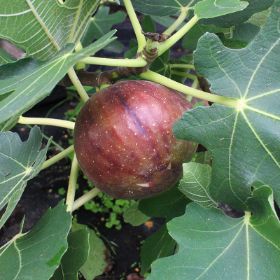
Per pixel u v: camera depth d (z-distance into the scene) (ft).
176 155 0.39
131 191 0.40
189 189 0.39
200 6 0.38
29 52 0.40
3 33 0.38
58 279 0.41
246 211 0.39
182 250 0.36
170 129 0.38
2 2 0.35
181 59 0.71
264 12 0.56
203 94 0.39
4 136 0.44
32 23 0.38
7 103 0.31
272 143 0.38
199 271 0.35
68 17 0.39
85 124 0.39
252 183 0.38
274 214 0.35
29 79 0.33
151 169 0.38
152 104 0.38
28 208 0.87
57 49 0.41
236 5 0.36
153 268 0.35
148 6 0.48
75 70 0.45
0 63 0.49
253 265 0.36
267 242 0.37
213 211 0.39
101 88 0.44
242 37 0.52
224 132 0.38
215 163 0.38
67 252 0.41
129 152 0.38
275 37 0.37
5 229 0.83
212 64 0.38
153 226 0.86
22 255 0.38
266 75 0.38
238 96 0.38
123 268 0.81
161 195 0.52
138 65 0.39
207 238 0.37
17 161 0.43
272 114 0.38
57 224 0.39
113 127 0.38
